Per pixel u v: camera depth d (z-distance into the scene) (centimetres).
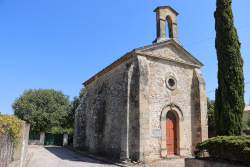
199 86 1541
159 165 1108
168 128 1401
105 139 1571
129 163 1162
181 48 1559
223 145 761
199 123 1484
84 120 2111
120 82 1500
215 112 1105
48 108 2767
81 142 2023
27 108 2630
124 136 1241
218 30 1173
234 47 1111
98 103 1659
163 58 1452
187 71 1584
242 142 704
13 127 598
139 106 1228
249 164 667
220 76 1122
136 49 1335
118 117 1442
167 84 1438
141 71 1298
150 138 1266
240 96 1049
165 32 1616
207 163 794
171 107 1412
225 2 1184
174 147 1400
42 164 1159
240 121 1021
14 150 662
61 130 3425
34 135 2564
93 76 2008
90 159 1417
